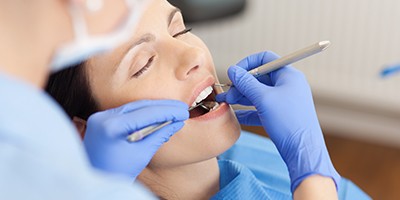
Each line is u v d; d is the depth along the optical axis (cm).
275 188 144
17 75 67
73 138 68
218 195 126
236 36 277
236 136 119
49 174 62
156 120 102
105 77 111
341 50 268
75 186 62
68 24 67
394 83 270
